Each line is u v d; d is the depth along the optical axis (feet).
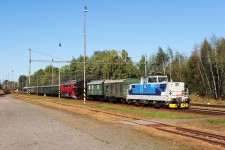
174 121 79.10
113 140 53.57
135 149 45.91
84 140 53.93
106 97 179.42
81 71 407.44
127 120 83.97
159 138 54.80
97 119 88.48
